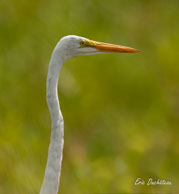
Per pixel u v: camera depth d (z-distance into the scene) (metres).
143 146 11.36
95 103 13.19
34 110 11.66
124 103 13.78
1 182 8.87
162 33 16.19
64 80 12.73
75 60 13.38
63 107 12.71
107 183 9.91
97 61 13.71
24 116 11.41
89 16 14.55
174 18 16.66
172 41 15.41
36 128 11.24
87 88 13.21
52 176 5.86
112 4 15.45
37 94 11.98
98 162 10.79
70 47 6.05
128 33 15.59
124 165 10.67
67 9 13.70
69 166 10.47
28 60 12.42
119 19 15.54
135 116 13.58
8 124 10.21
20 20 12.80
